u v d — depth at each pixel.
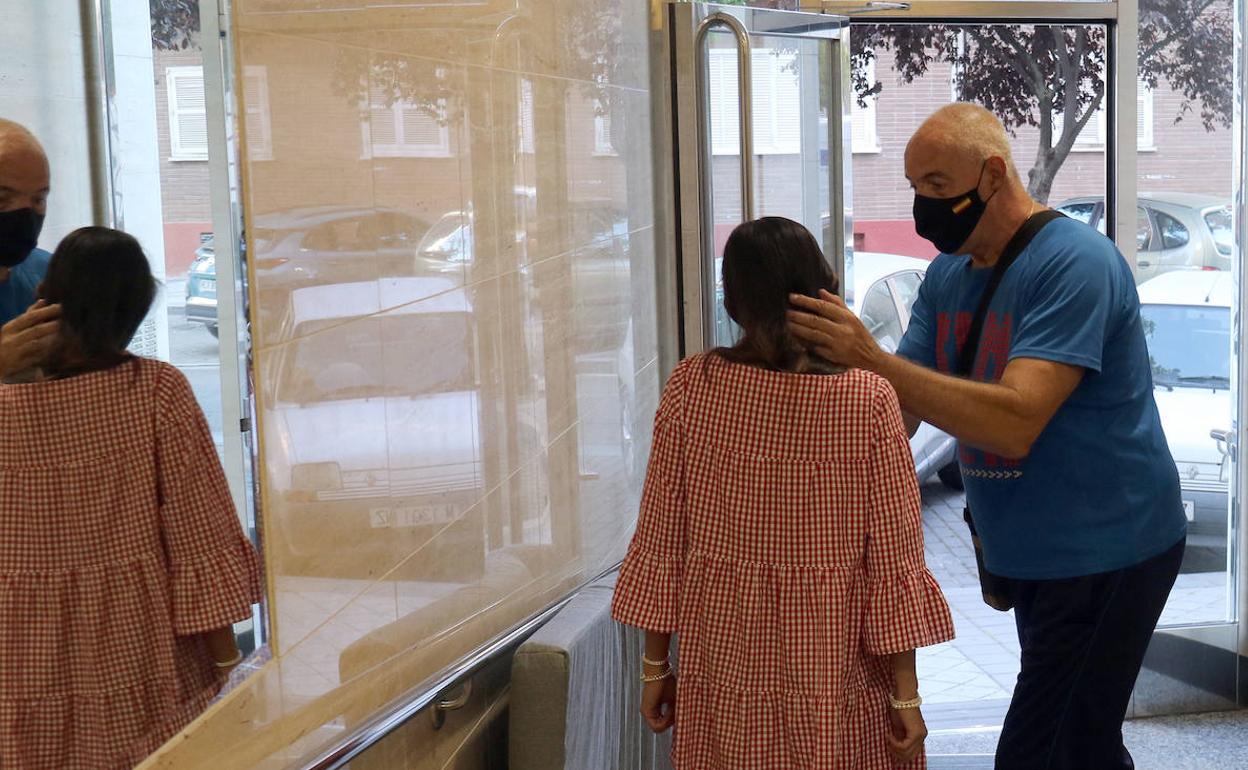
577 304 3.04
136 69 1.48
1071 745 2.84
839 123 4.27
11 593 1.40
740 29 3.75
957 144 2.80
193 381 1.62
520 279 2.68
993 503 2.87
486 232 2.52
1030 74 4.57
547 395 2.83
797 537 2.13
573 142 3.00
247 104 1.77
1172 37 4.33
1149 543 2.78
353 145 2.04
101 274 1.44
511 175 2.63
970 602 5.79
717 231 3.89
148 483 1.55
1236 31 4.32
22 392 1.38
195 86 1.61
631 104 3.49
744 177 3.78
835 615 2.13
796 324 2.17
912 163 2.86
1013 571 2.85
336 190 1.99
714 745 2.21
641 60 3.59
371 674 2.10
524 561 2.71
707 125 3.78
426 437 2.29
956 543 6.52
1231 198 4.37
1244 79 4.31
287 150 1.87
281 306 1.85
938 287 3.05
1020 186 2.86
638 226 3.56
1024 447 2.64
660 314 3.81
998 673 4.95
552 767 2.32
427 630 2.29
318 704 1.95
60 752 1.46
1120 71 4.32
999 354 2.81
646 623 2.23
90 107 1.40
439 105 2.31
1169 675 4.47
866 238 6.29
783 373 2.14
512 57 2.63
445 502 2.35
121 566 1.52
